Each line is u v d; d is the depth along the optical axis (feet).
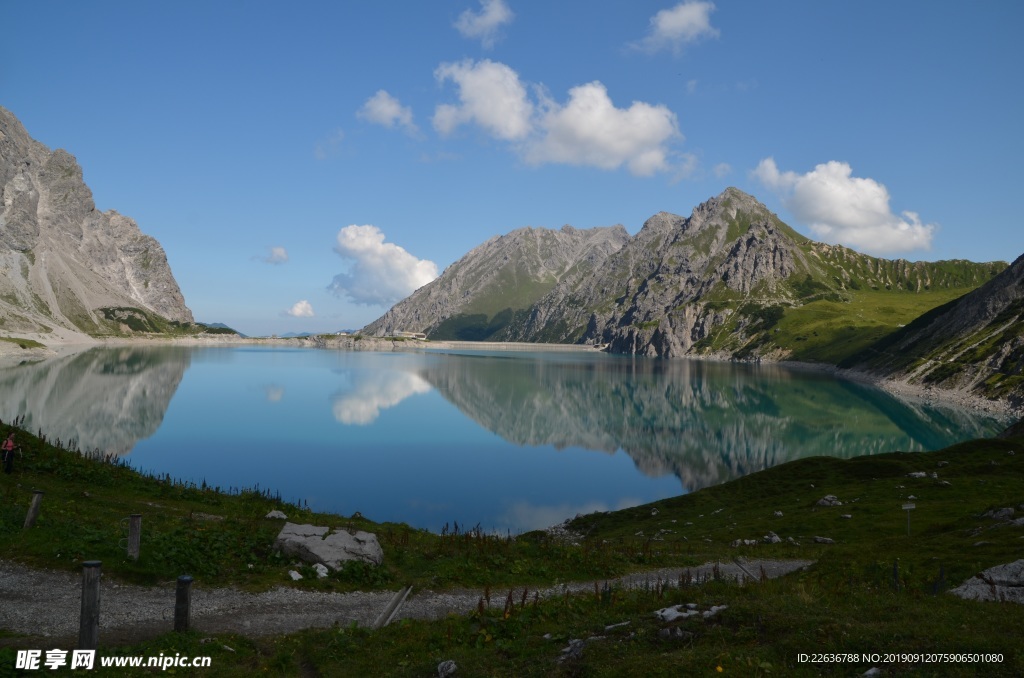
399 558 108.27
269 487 295.89
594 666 55.47
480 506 286.25
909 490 221.25
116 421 435.53
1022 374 630.33
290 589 90.12
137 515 88.28
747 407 642.22
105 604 75.87
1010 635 53.31
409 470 348.38
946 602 69.67
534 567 111.75
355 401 606.96
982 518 138.31
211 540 99.71
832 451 432.66
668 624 62.39
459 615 79.46
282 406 552.41
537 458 397.60
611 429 513.04
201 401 560.61
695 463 394.93
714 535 193.06
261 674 62.34
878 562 102.63
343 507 271.49
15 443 134.72
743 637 58.29
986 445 276.62
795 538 175.83
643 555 130.62
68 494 117.80
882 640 53.36
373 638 71.92
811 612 62.80
